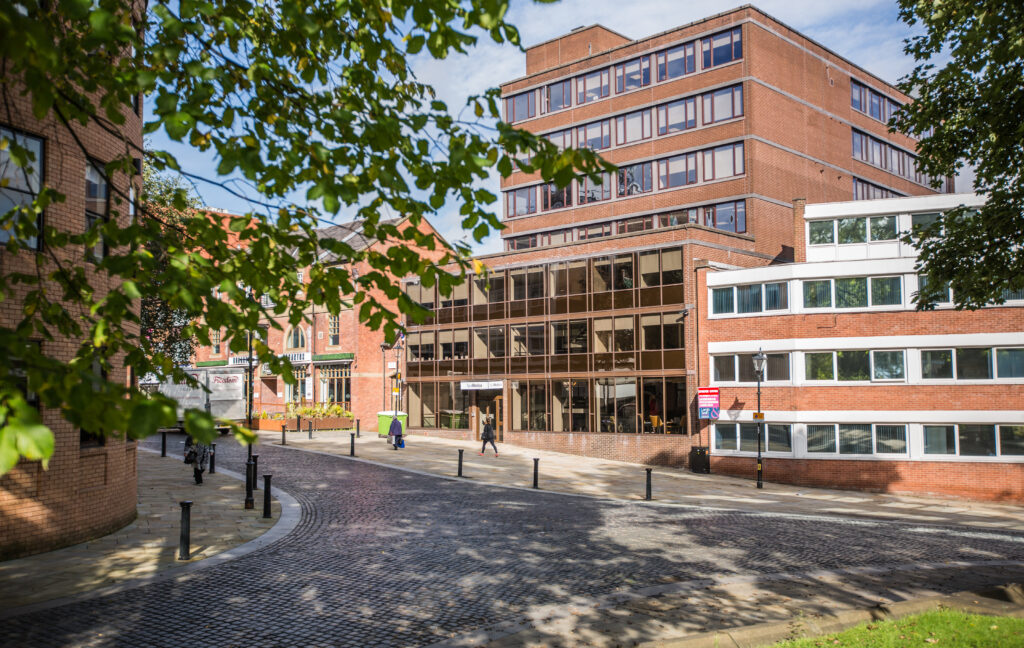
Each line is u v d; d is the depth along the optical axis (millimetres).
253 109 5785
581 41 49125
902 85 12734
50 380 3273
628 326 35219
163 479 22125
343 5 5242
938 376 28188
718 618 8961
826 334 29562
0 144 4902
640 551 13086
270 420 43188
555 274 38219
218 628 8523
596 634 8320
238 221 5578
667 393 33688
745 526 16453
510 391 39688
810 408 29578
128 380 14742
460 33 4660
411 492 20469
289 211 5852
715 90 40188
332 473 24188
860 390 29016
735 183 39094
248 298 5340
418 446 35500
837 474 29047
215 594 9930
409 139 5445
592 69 45281
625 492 22750
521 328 39500
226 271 5645
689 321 32812
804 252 31141
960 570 12070
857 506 22750
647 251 34719
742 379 31125
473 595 9992
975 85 11586
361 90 6098
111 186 5574
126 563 11617
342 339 47625
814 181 42531
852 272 29328
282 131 5383
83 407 3227
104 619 8797
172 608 9273
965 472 27641
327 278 5824
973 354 27859
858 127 46656
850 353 29297
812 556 13055
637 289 34969
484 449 33906
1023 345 27172
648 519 17047
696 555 12844
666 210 41625
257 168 4797
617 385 35438
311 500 18484
